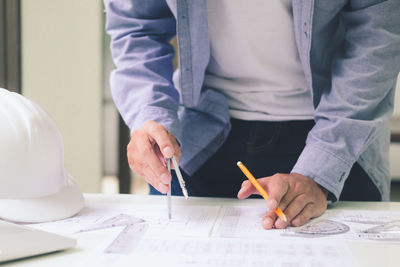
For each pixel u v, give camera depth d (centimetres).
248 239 60
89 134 247
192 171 97
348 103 77
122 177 256
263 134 93
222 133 94
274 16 83
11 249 51
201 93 97
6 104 66
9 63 230
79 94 244
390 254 54
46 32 236
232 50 89
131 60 92
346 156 76
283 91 91
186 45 87
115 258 53
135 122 83
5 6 227
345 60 79
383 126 79
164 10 93
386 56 75
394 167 297
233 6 84
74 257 54
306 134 91
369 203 82
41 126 67
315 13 78
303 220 66
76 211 72
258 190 71
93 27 241
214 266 50
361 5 76
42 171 66
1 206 67
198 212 74
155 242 58
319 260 52
